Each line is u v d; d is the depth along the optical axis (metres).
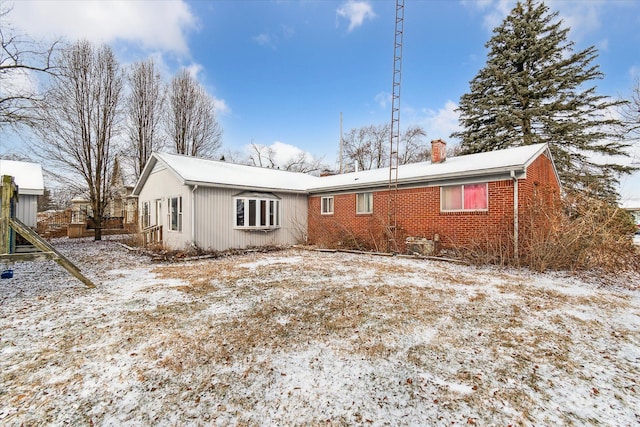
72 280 7.17
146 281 7.07
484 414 2.49
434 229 11.09
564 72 18.70
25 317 4.65
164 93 23.08
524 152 10.34
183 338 3.93
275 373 3.11
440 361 3.37
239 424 2.38
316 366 3.25
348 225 14.05
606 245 7.96
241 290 6.25
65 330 4.16
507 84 19.30
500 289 6.30
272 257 11.13
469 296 5.81
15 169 13.91
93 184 18.39
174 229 12.52
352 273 7.95
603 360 3.41
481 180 9.89
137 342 3.81
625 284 6.89
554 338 3.97
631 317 4.73
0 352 3.52
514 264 8.88
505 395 2.75
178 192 12.12
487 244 9.28
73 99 17.39
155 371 3.14
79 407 2.58
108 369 3.18
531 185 9.59
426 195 11.34
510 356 3.49
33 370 3.14
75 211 25.03
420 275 7.68
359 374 3.10
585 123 17.88
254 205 13.46
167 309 5.05
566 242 8.20
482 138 21.06
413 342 3.85
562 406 2.60
